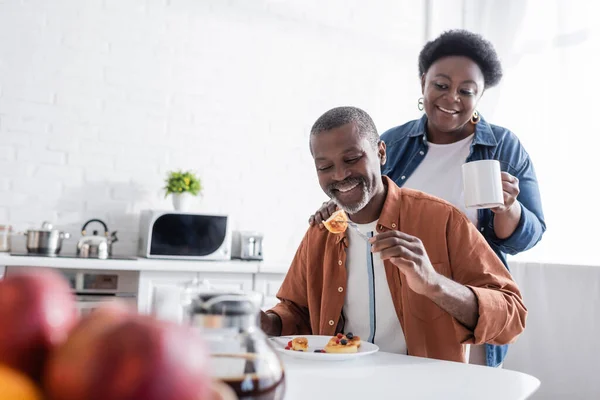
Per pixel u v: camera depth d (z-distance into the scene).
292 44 3.39
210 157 3.16
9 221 2.75
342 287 1.23
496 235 1.70
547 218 2.66
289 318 1.29
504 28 3.03
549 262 2.34
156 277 2.48
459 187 1.77
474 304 1.01
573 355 2.17
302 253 1.36
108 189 2.93
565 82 2.70
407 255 0.93
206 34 3.18
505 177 1.49
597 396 2.08
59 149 2.85
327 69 3.47
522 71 2.91
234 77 3.24
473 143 1.79
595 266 2.15
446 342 1.13
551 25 2.83
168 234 2.60
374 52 3.59
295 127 3.37
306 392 0.70
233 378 0.46
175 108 3.09
